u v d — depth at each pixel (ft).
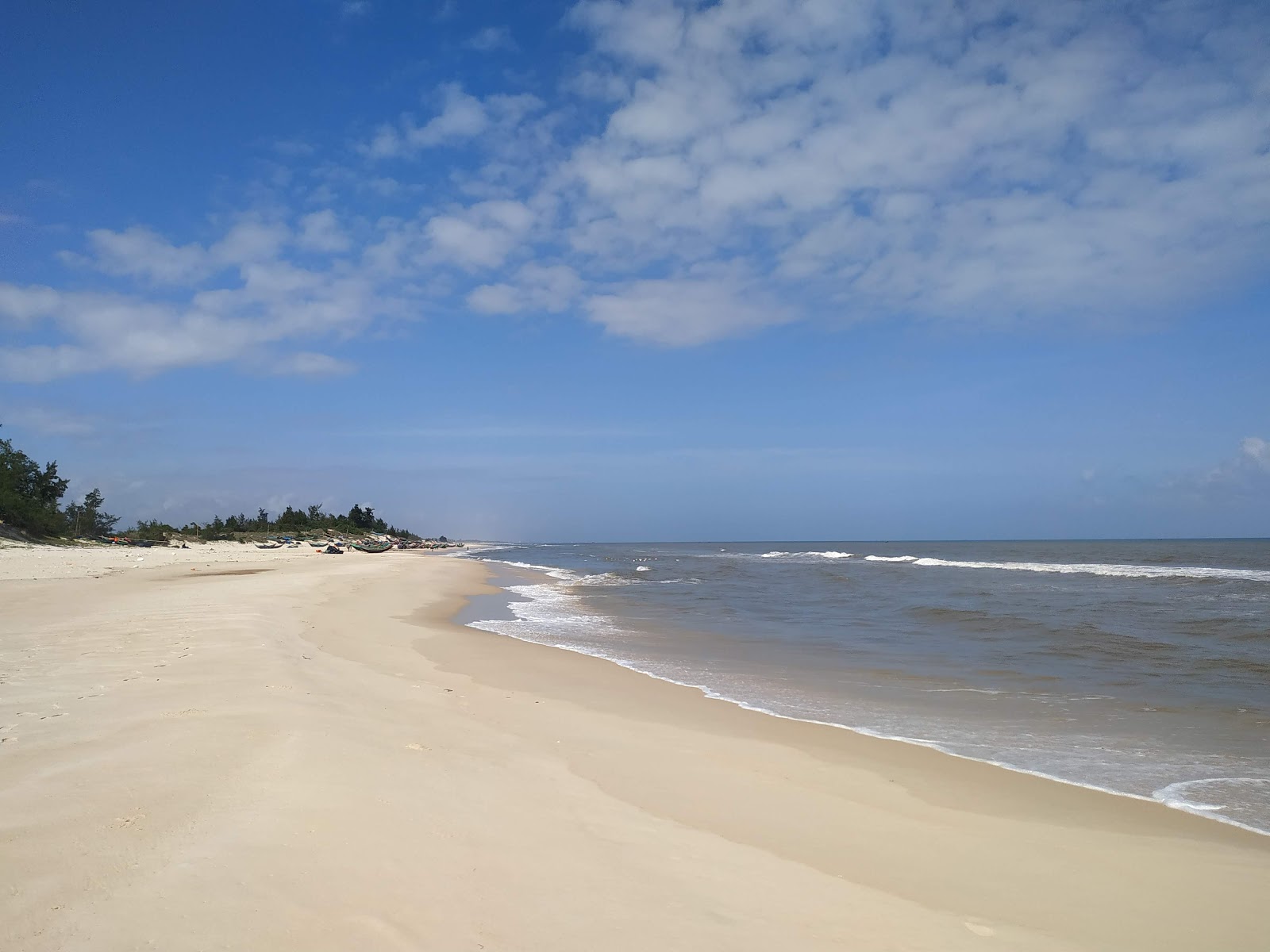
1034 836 19.95
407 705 30.40
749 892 15.03
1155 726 32.24
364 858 14.32
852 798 22.67
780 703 36.63
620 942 12.25
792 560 230.07
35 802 15.81
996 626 64.28
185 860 13.38
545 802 19.42
